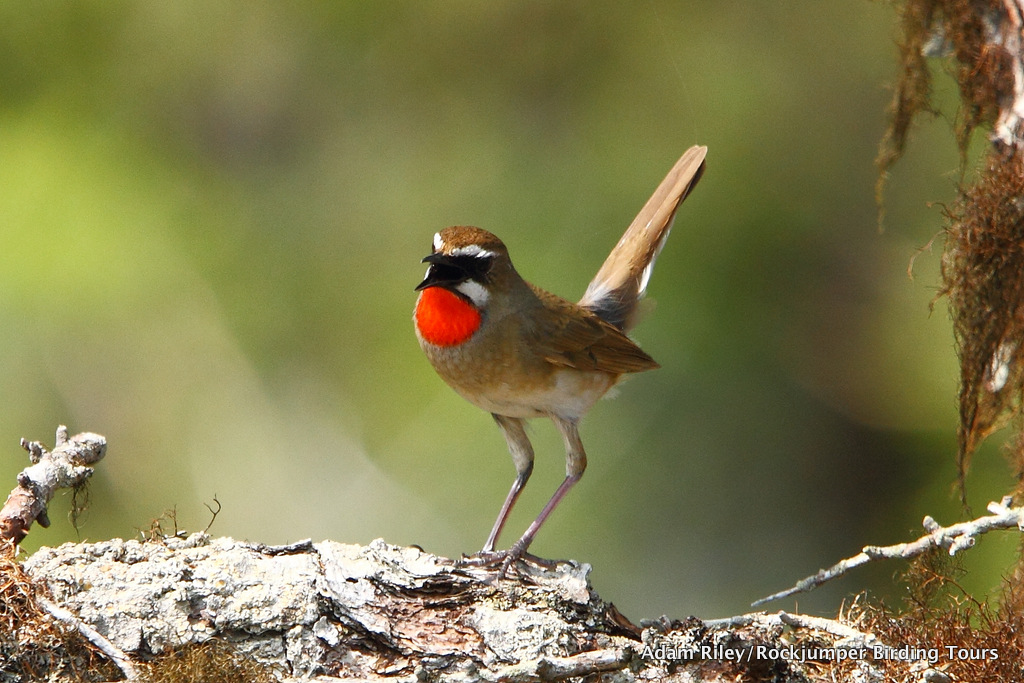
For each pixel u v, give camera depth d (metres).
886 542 13.12
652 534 12.60
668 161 13.00
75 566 6.00
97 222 12.14
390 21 13.94
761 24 13.51
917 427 13.30
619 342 8.62
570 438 8.45
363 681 5.61
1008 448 7.57
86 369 12.05
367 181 13.56
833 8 13.38
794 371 13.15
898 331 13.32
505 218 13.05
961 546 6.30
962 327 7.44
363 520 12.21
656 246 9.80
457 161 13.53
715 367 12.65
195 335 12.42
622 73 13.62
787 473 13.00
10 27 12.82
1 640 5.68
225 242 12.88
